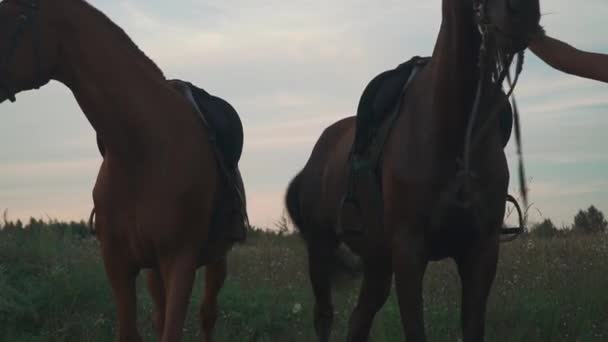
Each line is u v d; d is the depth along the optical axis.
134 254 4.85
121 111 4.70
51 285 7.59
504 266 9.16
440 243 4.69
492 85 4.42
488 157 4.55
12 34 4.54
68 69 4.68
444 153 4.54
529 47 3.80
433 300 7.94
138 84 4.80
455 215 4.52
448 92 4.50
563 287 8.03
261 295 8.23
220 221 5.26
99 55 4.68
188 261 4.88
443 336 6.91
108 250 4.88
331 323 6.76
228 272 9.91
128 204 4.77
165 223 4.76
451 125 4.50
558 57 3.70
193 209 4.88
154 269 5.09
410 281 4.63
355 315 6.00
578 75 3.66
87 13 4.72
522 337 6.70
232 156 5.38
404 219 4.67
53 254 8.55
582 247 10.08
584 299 7.54
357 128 5.20
